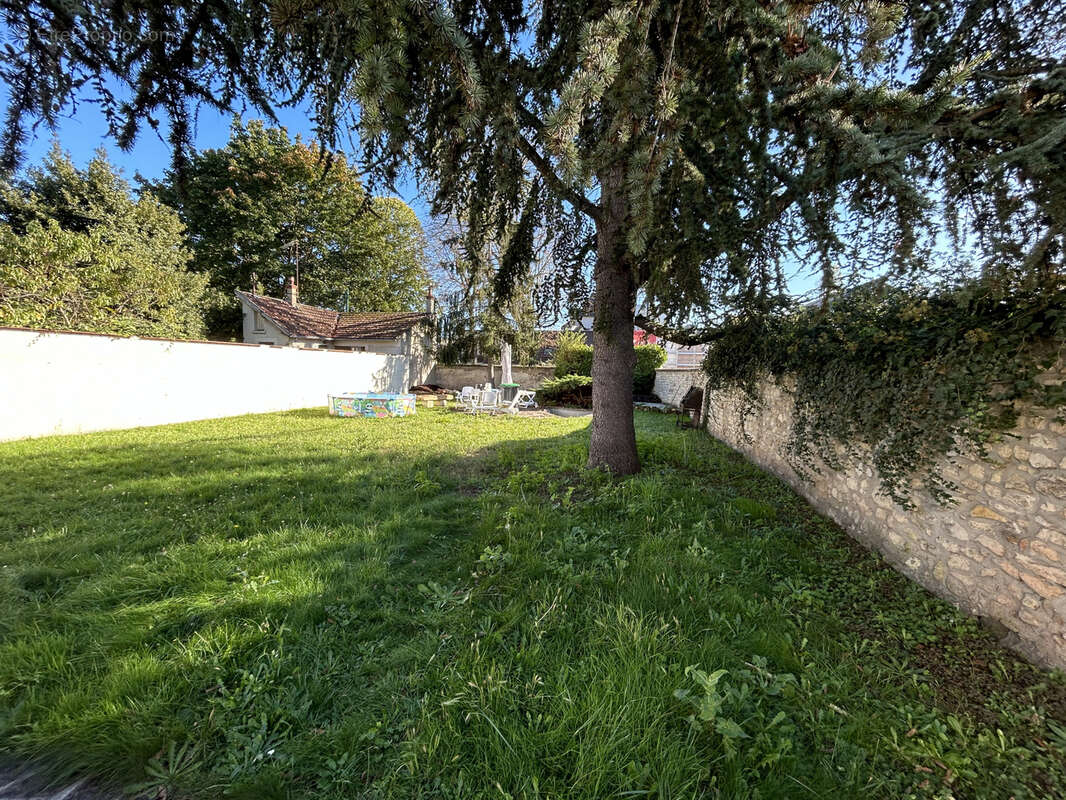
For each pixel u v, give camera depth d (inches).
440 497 165.0
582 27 69.5
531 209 170.4
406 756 54.9
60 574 100.1
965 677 77.2
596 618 82.4
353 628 84.0
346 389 551.2
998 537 90.4
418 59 62.3
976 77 78.9
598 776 51.6
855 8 76.0
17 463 205.2
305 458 225.8
